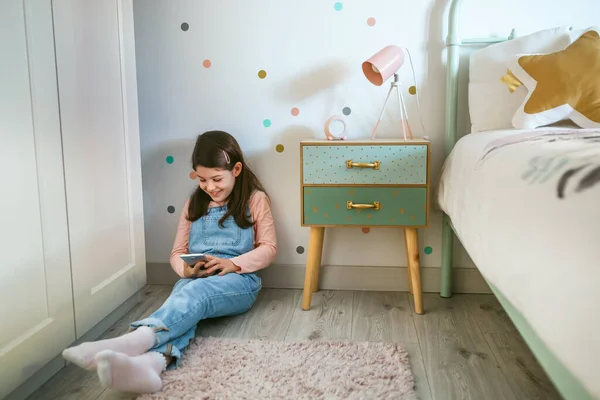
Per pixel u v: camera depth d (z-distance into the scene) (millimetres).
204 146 1910
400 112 2055
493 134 1643
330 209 1898
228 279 1800
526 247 951
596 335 665
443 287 2088
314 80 2092
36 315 1354
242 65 2111
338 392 1349
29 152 1312
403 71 2055
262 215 2020
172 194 2219
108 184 1728
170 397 1333
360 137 2111
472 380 1443
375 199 1876
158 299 2084
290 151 2143
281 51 2088
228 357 1544
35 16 1327
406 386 1380
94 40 1636
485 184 1325
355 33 2053
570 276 766
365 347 1593
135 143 1910
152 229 2250
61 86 1448
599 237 724
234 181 2004
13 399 1324
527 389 1393
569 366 745
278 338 1713
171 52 2129
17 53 1262
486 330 1768
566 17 1984
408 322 1843
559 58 1725
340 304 2020
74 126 1518
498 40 1988
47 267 1391
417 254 1923
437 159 2092
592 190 821
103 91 1691
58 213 1436
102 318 1686
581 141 1139
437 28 2020
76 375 1490
